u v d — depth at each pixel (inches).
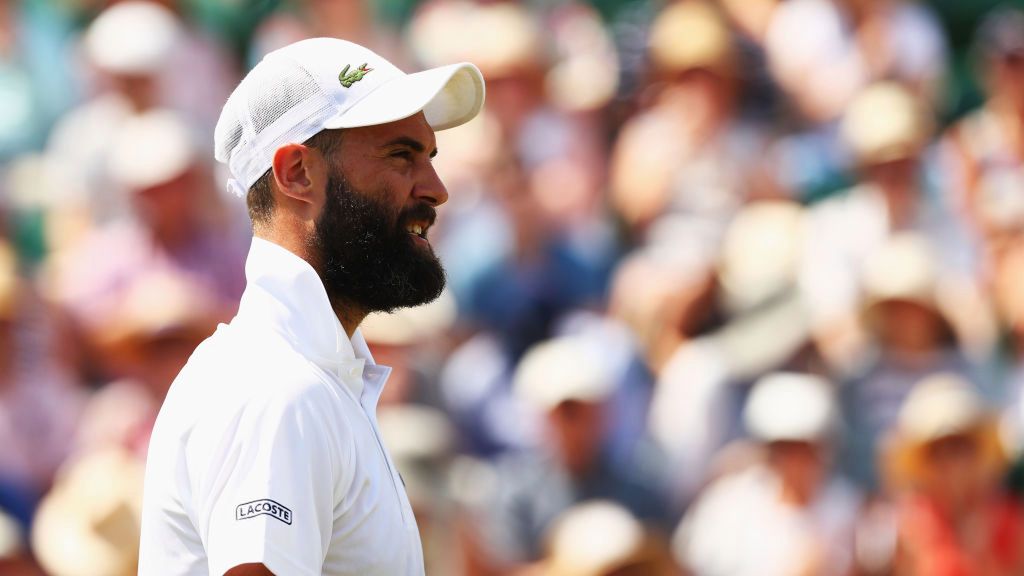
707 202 986.1
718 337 896.9
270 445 330.3
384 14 1185.4
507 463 855.7
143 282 888.9
